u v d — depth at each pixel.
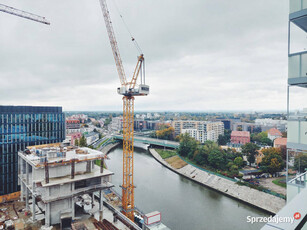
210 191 114.75
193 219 85.69
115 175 139.62
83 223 59.78
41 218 67.88
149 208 95.44
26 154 73.94
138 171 149.62
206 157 147.75
